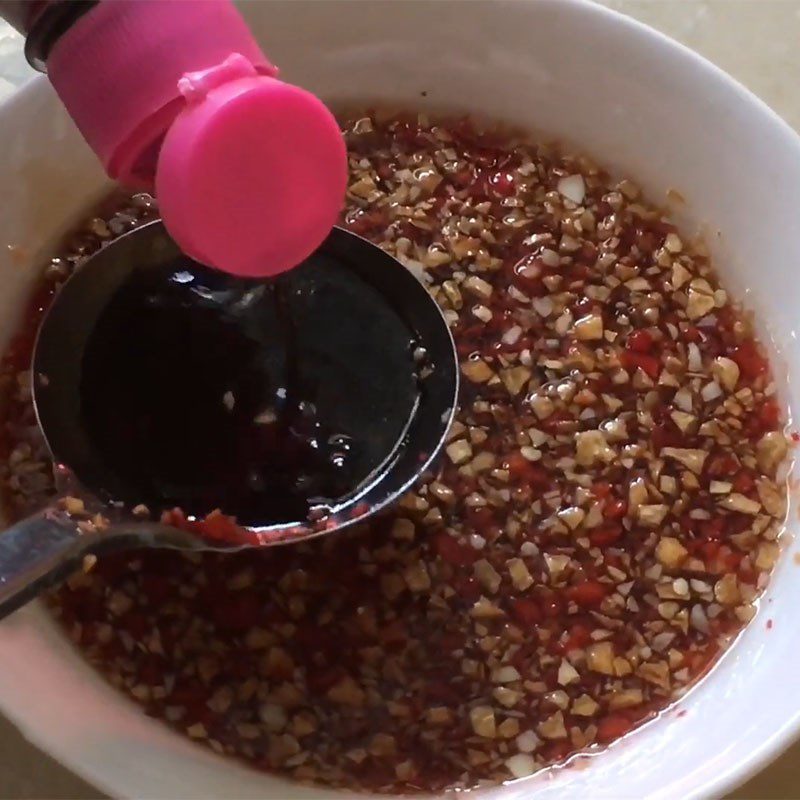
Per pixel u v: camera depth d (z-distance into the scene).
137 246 0.37
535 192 0.40
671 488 0.37
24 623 0.34
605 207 0.40
